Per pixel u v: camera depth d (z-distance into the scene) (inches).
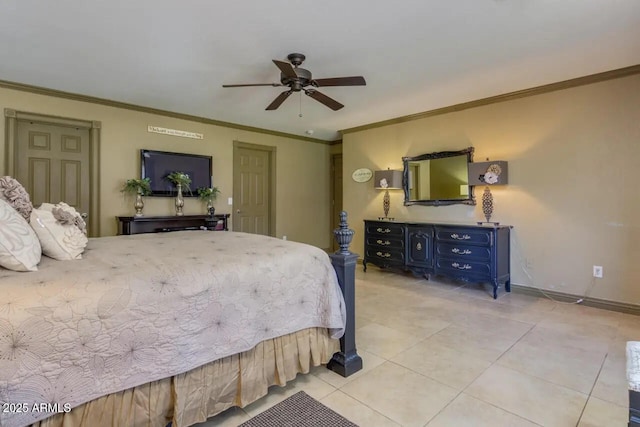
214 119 206.5
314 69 128.6
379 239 194.4
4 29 100.0
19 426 44.0
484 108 167.0
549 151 147.5
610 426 64.1
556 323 118.2
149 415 55.9
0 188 65.1
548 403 71.6
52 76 137.3
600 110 134.6
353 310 85.8
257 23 96.3
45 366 45.8
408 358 92.2
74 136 164.1
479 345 100.3
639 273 127.2
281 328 73.8
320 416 67.4
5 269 56.1
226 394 65.6
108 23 96.6
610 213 133.0
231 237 102.3
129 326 52.9
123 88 151.4
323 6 87.9
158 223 177.3
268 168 242.8
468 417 67.1
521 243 156.3
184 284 59.9
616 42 107.3
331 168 281.7
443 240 165.9
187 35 103.4
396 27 98.3
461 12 90.4
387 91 153.9
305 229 263.4
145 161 180.5
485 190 167.0
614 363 88.7
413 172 196.1
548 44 108.8
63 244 66.5
